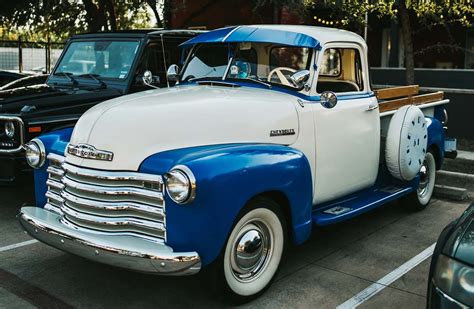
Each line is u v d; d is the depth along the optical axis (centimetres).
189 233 355
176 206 353
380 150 591
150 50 695
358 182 541
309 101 475
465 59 1536
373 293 435
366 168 549
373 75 1357
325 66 508
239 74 508
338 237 571
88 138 392
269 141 436
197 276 392
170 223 356
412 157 577
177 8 1333
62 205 409
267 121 437
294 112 458
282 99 461
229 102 430
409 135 570
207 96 441
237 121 421
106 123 394
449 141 727
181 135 391
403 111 580
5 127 588
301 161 430
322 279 460
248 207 390
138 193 365
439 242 322
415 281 461
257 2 1221
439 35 1549
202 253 361
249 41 503
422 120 588
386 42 1619
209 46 539
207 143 400
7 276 455
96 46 730
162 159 368
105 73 707
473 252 281
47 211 427
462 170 868
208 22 1591
